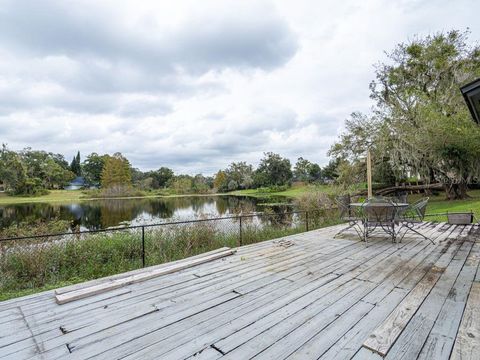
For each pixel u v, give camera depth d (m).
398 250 3.88
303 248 4.11
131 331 1.76
